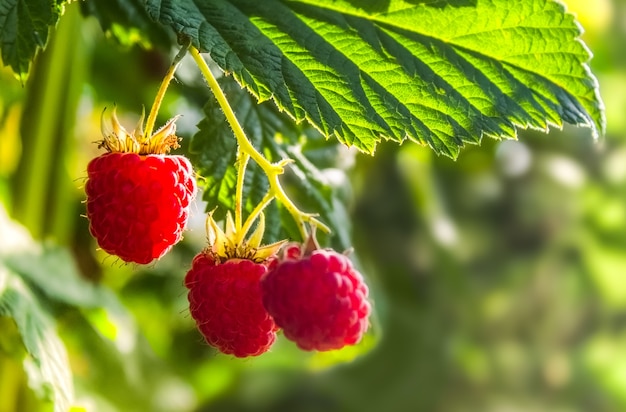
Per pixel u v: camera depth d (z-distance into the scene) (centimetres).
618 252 83
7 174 54
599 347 87
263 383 81
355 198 62
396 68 41
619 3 69
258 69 40
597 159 81
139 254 40
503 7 41
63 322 50
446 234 69
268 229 44
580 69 41
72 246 56
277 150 45
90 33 52
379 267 71
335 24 41
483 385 83
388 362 78
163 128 40
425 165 64
